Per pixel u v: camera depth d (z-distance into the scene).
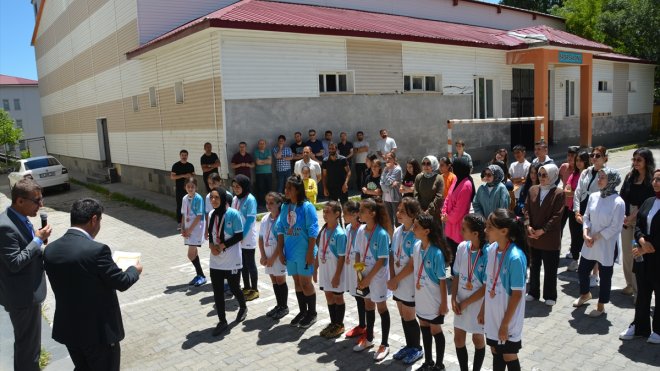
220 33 12.31
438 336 4.50
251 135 13.07
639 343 4.97
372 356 5.04
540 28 21.30
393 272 4.82
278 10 14.91
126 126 18.98
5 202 20.34
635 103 27.47
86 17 21.55
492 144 19.97
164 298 7.18
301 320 5.88
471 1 23.34
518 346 3.86
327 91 14.80
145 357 5.36
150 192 17.28
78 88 24.55
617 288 6.54
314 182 8.77
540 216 5.99
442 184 7.03
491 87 20.02
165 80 15.29
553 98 22.58
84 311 3.78
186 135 14.49
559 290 6.55
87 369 4.04
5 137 37.53
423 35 16.14
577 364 4.62
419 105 16.97
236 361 5.12
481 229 4.08
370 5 19.64
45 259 3.83
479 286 4.12
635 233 4.97
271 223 6.06
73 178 23.61
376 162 9.02
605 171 5.53
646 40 27.19
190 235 7.46
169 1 16.30
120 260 4.23
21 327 4.57
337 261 5.34
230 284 6.02
